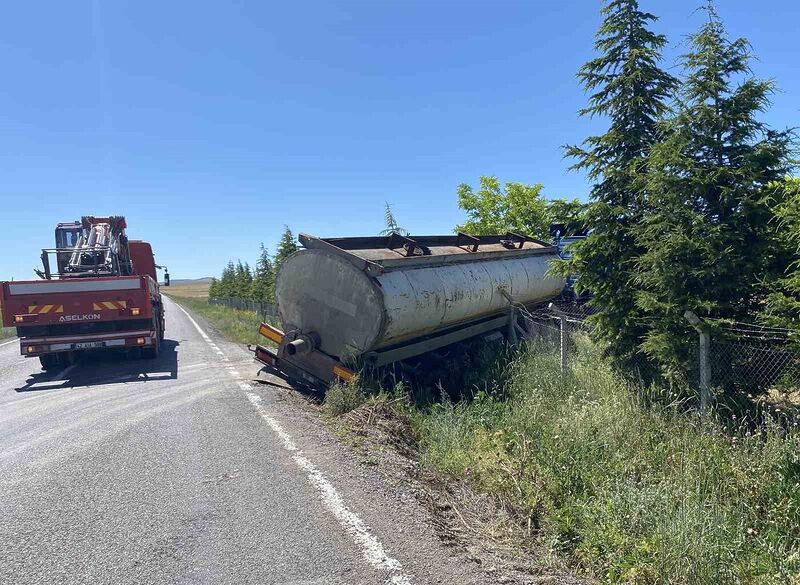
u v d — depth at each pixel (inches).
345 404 289.3
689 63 255.8
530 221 853.2
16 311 442.0
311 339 327.9
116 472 201.3
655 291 260.1
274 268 1171.9
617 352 288.0
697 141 251.3
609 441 216.7
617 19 312.5
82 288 450.9
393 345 343.0
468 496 188.7
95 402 330.0
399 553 141.3
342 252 315.9
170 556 140.0
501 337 441.7
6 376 472.1
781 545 154.1
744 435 218.2
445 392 329.4
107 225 564.4
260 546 144.4
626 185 292.0
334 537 149.3
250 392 346.6
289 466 204.7
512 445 223.3
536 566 144.8
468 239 434.3
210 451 224.2
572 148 321.7
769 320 220.8
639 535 158.2
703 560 143.8
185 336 772.6
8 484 191.9
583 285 299.7
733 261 233.5
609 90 312.3
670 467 198.1
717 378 241.0
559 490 188.7
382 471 199.6
